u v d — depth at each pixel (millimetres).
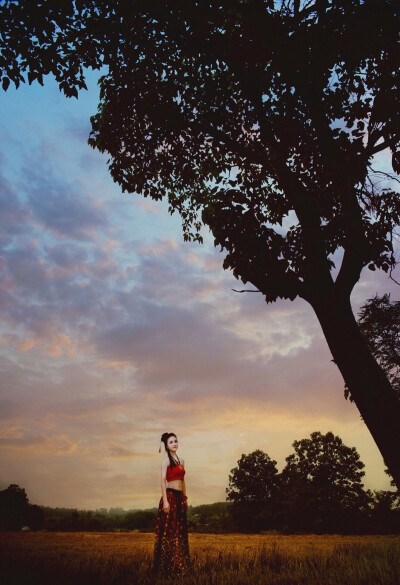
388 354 22453
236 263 7562
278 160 8234
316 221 7664
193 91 9508
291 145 8375
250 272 7402
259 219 8367
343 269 7012
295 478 46562
